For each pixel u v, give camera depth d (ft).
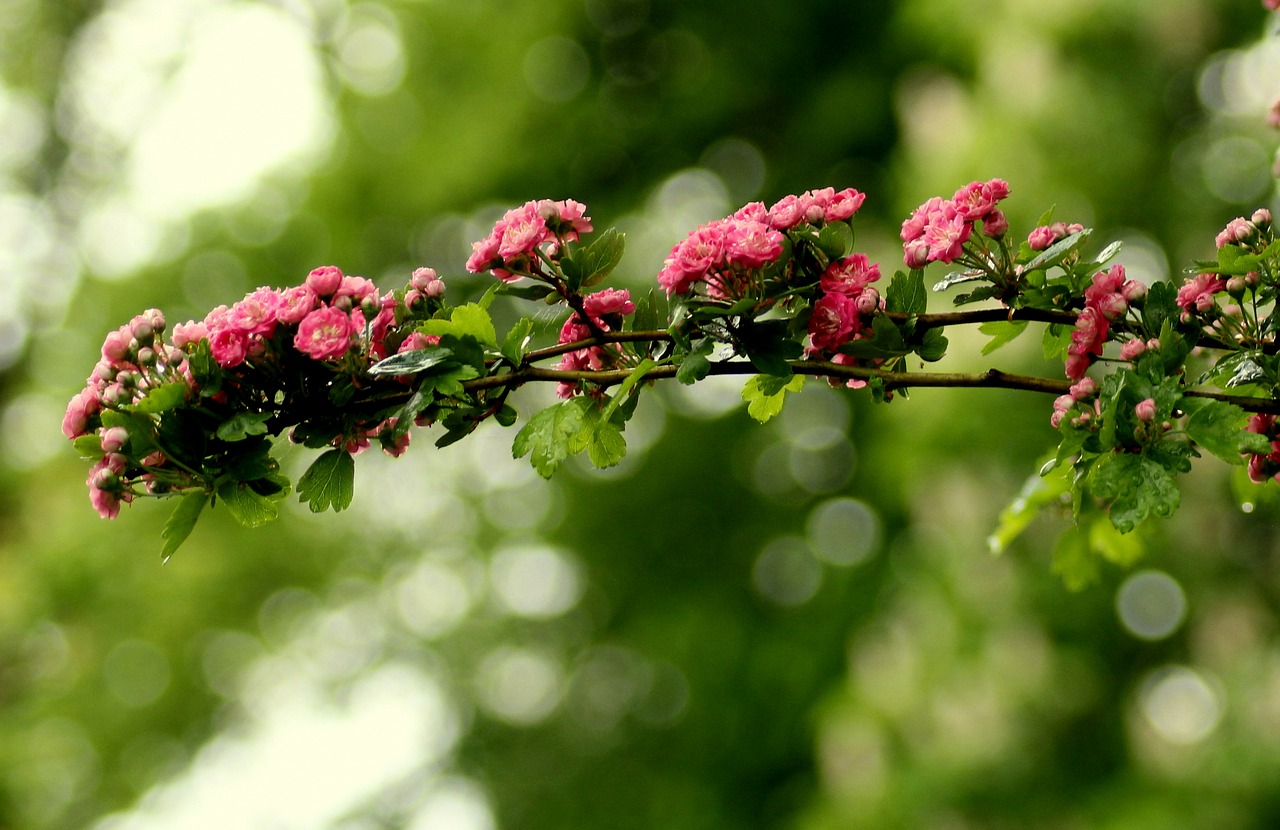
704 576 44.83
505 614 49.37
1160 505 7.04
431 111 41.98
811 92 42.24
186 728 43.34
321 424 8.10
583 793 47.37
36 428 43.93
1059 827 28.25
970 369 28.25
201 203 45.34
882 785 30.19
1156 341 7.56
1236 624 28.71
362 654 49.06
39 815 40.34
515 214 8.21
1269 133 27.68
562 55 41.63
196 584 42.16
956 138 30.04
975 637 29.45
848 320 8.02
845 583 42.04
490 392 8.23
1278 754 26.86
